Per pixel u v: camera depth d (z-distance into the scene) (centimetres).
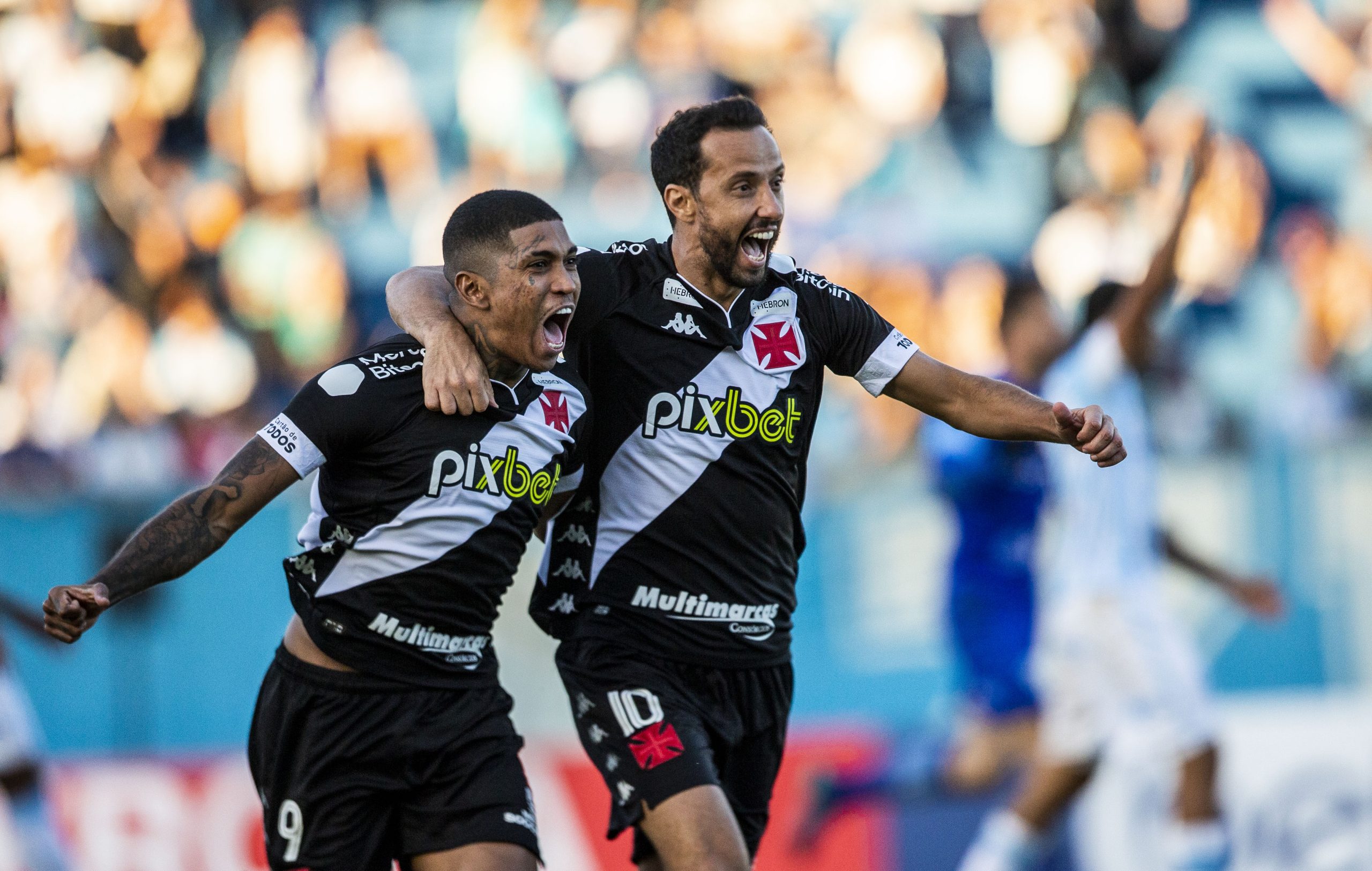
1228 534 2542
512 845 1231
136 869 2333
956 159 3944
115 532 2489
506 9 4003
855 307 1312
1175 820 2105
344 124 3925
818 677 2456
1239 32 4184
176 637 2450
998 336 3484
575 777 2333
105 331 3550
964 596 2311
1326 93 4153
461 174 3938
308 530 1265
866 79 3991
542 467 1248
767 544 1315
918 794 2336
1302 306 3731
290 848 1288
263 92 3912
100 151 3862
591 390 1294
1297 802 2353
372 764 1250
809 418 1309
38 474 3250
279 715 1275
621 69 3931
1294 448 2555
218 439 3353
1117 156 3878
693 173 1243
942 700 2455
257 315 3666
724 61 3978
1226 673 2512
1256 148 4056
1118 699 2088
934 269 3675
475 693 1280
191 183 3862
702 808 1248
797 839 2345
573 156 3878
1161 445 3175
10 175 3841
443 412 1206
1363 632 2511
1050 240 3750
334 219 3853
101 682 2444
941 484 2320
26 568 2475
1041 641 2262
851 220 3803
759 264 1254
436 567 1224
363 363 1213
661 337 1280
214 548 1154
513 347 1203
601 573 1316
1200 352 3656
